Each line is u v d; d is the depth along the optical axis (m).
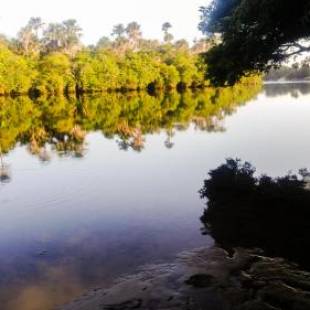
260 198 12.17
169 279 7.35
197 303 6.52
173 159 18.66
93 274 7.82
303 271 7.51
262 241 9.03
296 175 14.76
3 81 72.69
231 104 48.09
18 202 12.80
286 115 34.12
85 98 69.38
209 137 24.45
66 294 7.11
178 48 129.38
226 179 14.55
